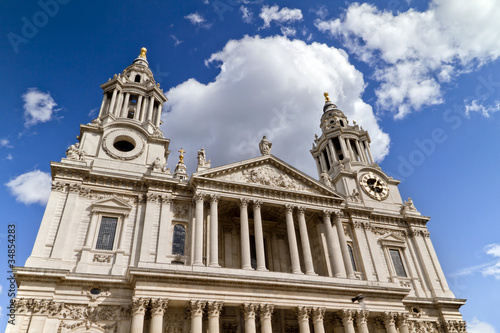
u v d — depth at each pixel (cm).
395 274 5150
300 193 4906
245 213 4516
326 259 4747
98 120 5225
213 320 3588
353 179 6028
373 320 4431
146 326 3547
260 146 5362
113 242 4094
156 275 3597
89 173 4344
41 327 3275
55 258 3691
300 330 3903
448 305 5050
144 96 5878
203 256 4228
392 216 5703
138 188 4528
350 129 6906
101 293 3669
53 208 4009
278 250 5028
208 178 4553
